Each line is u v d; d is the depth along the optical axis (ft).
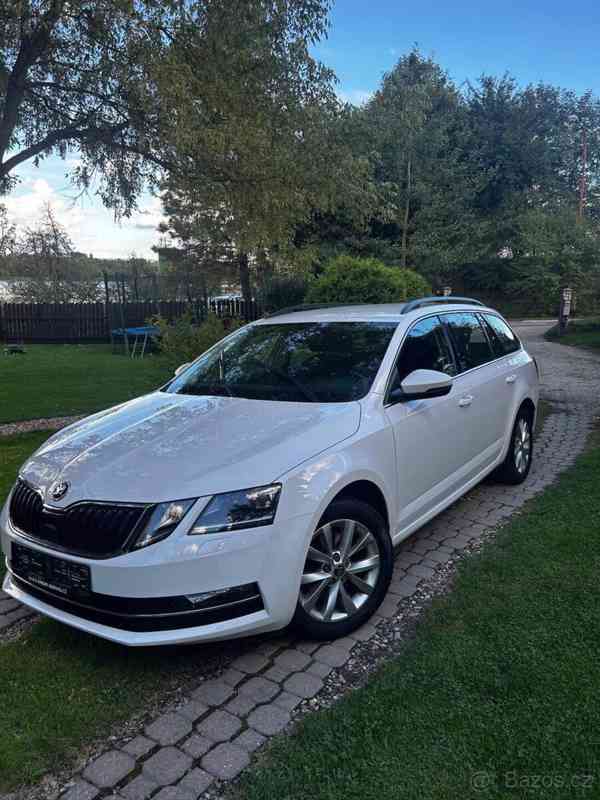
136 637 8.87
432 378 11.97
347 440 10.71
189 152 27.35
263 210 30.53
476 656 9.68
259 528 9.19
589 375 40.40
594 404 30.63
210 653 10.28
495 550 13.56
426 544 14.29
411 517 12.59
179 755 8.05
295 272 38.06
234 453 9.90
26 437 24.75
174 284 84.89
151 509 9.01
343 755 7.82
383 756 7.77
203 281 85.66
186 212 48.08
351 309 15.33
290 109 28.94
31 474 10.74
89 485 9.61
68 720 8.73
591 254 80.33
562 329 68.74
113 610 9.04
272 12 27.63
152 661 10.10
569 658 9.51
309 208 33.45
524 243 105.09
